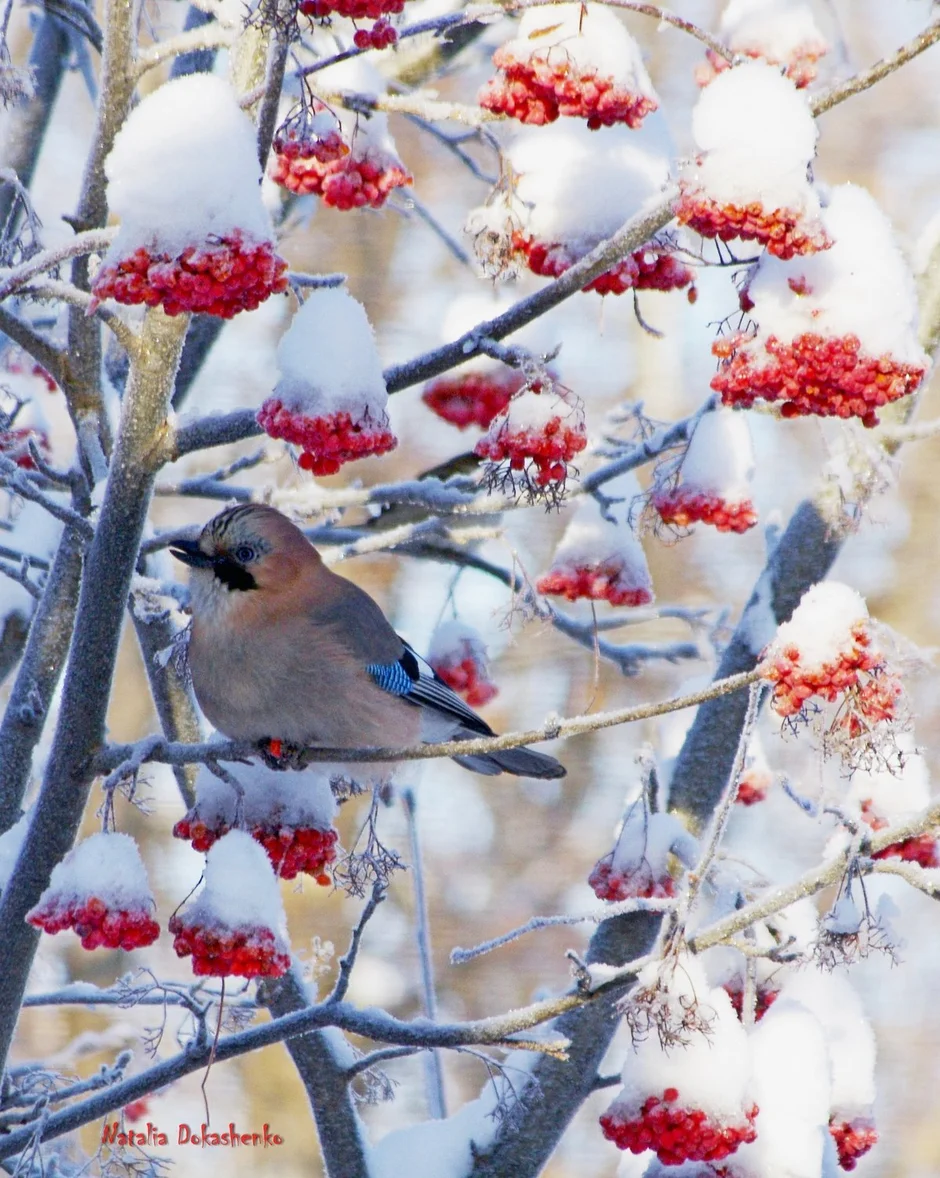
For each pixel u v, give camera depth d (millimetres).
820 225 7309
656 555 26109
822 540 11484
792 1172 8211
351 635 9766
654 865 9969
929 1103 24172
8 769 10812
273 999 10602
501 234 9133
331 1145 10562
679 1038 7527
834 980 9445
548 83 8164
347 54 8266
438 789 25844
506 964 24703
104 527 8414
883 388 7695
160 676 11281
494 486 9211
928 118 29266
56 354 9312
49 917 7531
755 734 11477
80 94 23000
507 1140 10586
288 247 26719
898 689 6875
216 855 7441
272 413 8102
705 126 7309
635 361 27875
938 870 8016
